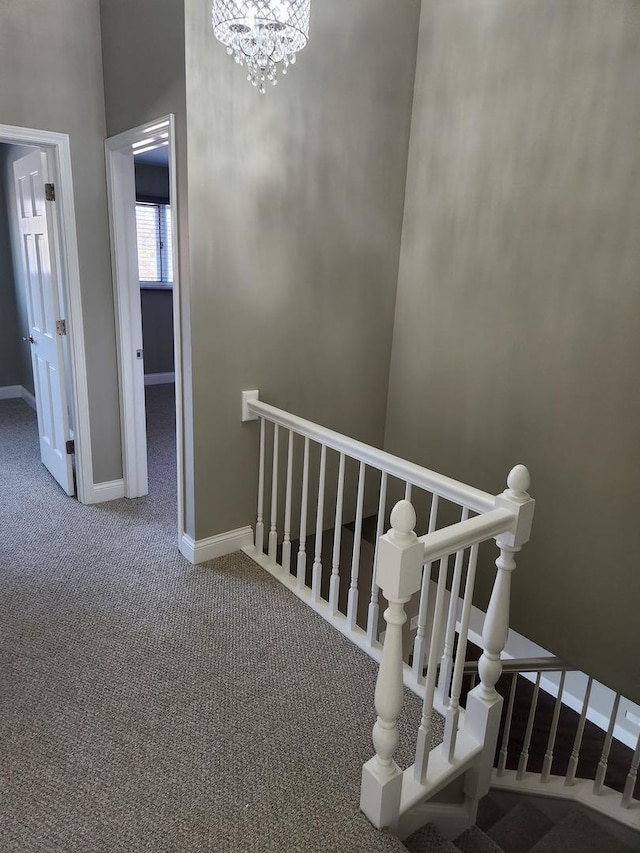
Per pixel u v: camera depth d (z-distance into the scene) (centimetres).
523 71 246
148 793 158
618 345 229
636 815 261
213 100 230
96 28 280
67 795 157
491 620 173
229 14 186
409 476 194
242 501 287
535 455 267
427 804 173
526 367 265
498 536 167
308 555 354
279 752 174
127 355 326
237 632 229
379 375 332
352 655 219
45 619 232
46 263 319
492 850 184
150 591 254
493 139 263
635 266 220
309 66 254
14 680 199
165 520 321
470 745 179
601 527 246
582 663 262
